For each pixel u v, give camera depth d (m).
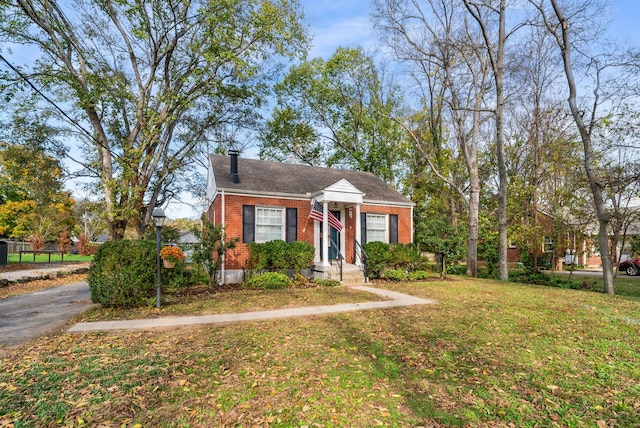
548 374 4.58
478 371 4.69
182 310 8.53
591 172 12.84
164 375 4.48
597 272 22.44
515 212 18.59
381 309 8.61
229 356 5.19
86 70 17.06
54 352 5.43
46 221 32.75
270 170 17.03
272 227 14.74
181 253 9.29
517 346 5.71
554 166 16.84
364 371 4.66
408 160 28.20
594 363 4.96
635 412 3.61
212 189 15.91
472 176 18.33
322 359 5.09
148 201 21.97
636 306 9.04
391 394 4.00
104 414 3.52
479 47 16.12
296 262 13.95
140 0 15.97
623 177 12.16
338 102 28.89
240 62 16.48
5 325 7.28
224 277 13.45
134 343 5.88
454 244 15.80
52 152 18.39
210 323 7.22
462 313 8.12
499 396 3.98
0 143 18.39
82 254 35.06
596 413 3.61
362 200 14.93
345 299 10.02
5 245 21.06
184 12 17.00
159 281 8.85
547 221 19.20
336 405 3.74
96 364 4.86
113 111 19.22
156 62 17.86
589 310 8.47
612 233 15.99
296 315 7.95
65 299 10.88
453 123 21.78
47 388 4.09
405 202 17.47
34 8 15.21
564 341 5.95
